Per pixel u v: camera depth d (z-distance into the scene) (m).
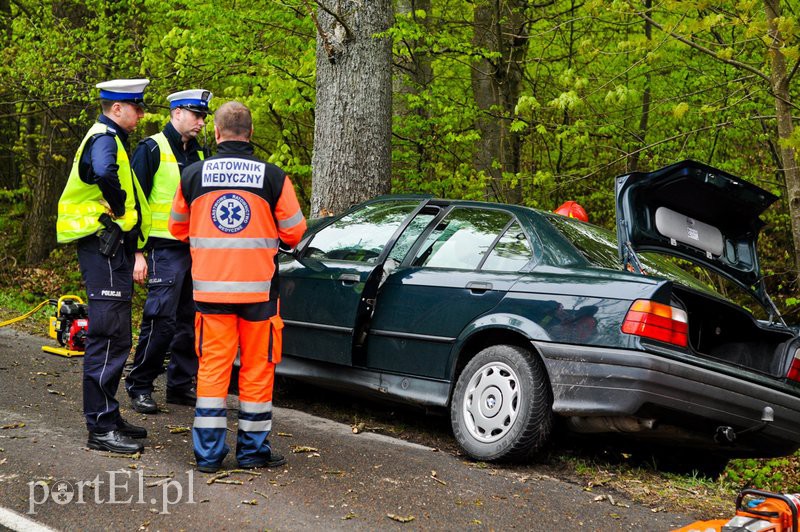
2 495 3.73
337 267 5.70
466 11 13.59
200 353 4.26
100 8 14.77
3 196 19.78
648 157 11.48
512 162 12.05
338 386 5.73
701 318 5.07
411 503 3.96
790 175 7.94
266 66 11.34
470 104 11.38
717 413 4.50
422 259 5.49
